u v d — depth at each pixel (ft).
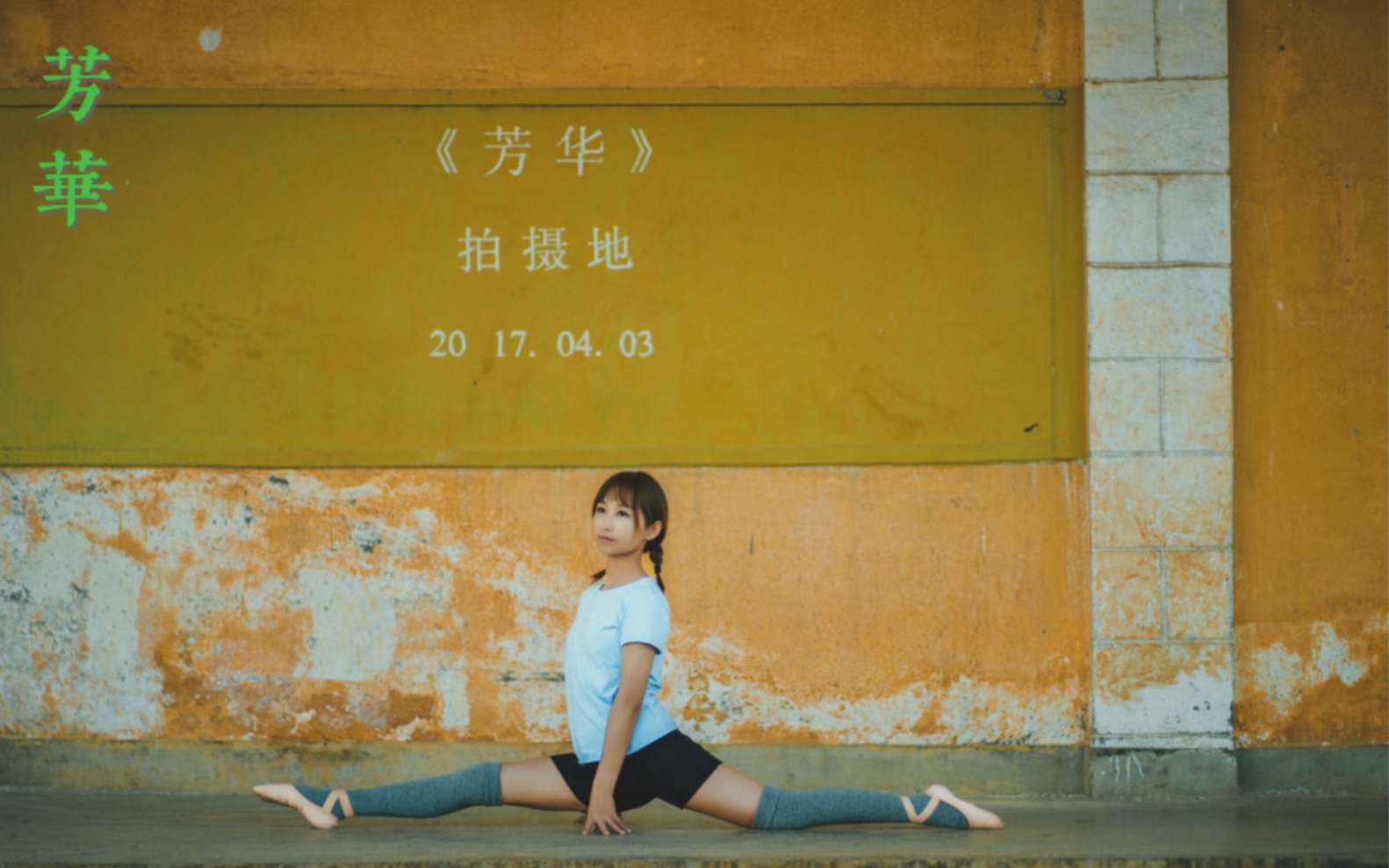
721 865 12.69
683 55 17.29
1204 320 16.90
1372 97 17.26
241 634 17.01
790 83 17.26
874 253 17.19
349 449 17.11
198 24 17.31
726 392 17.15
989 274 17.17
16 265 17.17
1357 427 17.17
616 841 13.46
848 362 17.15
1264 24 17.25
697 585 17.07
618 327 17.21
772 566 17.06
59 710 16.98
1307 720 17.01
